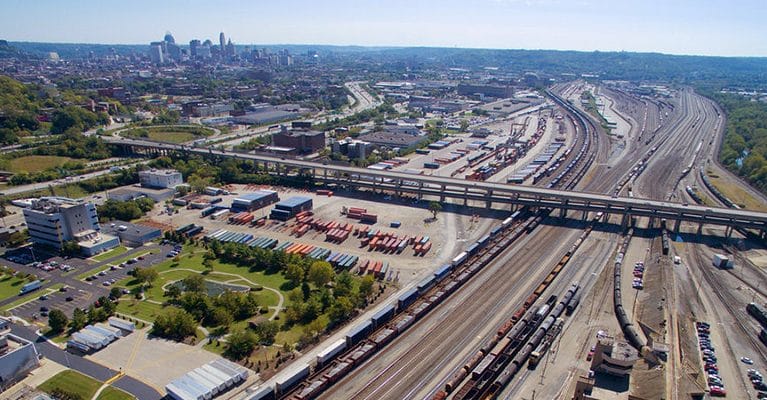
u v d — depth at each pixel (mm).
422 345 134250
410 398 113375
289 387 114375
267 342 134125
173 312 143750
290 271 169000
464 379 119375
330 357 125188
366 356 128000
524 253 196500
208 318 146000
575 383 116750
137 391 114438
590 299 158500
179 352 130000
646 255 194875
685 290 164125
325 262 169250
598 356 117188
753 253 197750
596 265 184750
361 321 145250
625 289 166375
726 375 120625
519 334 135750
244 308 146750
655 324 141000
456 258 184375
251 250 187375
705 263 187625
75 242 194625
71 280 171125
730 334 138750
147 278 166125
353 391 115500
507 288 166750
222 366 121750
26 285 163125
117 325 141000
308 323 143875
